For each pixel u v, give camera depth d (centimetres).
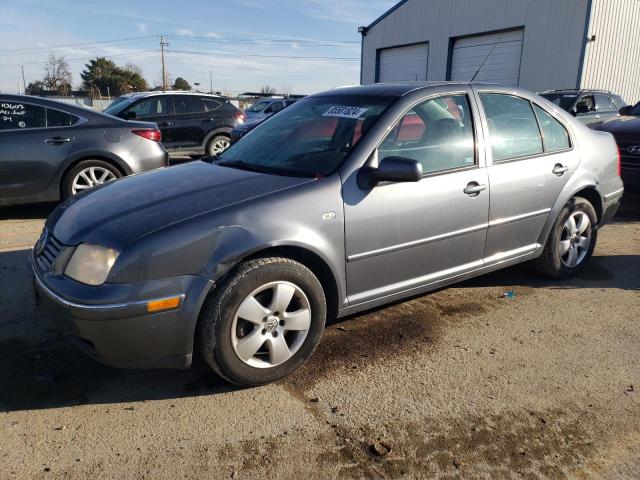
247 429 258
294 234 283
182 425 260
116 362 261
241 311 273
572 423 265
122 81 6825
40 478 224
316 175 308
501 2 1778
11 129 608
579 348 340
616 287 444
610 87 1694
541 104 422
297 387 293
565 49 1625
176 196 295
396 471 231
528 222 405
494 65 1853
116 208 289
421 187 332
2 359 315
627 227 647
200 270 262
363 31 2353
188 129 1089
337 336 351
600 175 454
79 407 273
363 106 351
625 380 304
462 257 368
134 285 251
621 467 236
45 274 275
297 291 290
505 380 302
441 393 288
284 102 1741
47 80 6669
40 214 676
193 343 269
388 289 335
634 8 1650
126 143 659
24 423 259
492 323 374
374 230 315
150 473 228
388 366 315
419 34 2095
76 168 635
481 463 237
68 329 261
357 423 263
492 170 372
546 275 450
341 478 227
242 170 337
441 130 352
